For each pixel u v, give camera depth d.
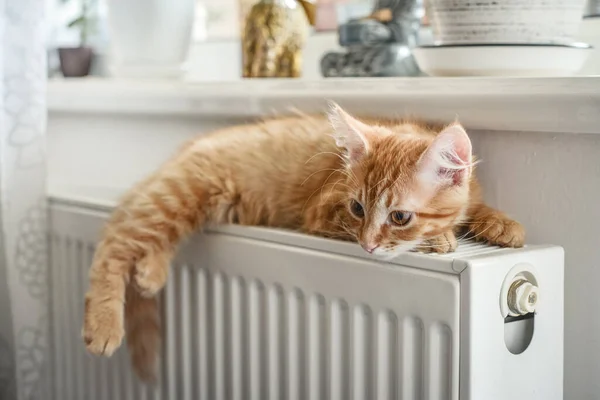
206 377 1.16
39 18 1.35
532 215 1.04
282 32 1.40
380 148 0.98
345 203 1.01
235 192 1.20
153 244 1.17
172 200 1.16
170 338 1.21
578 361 1.01
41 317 1.40
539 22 1.03
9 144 1.34
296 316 1.03
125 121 1.57
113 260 1.17
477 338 0.85
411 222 0.93
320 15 1.57
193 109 1.36
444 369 0.87
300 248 1.02
